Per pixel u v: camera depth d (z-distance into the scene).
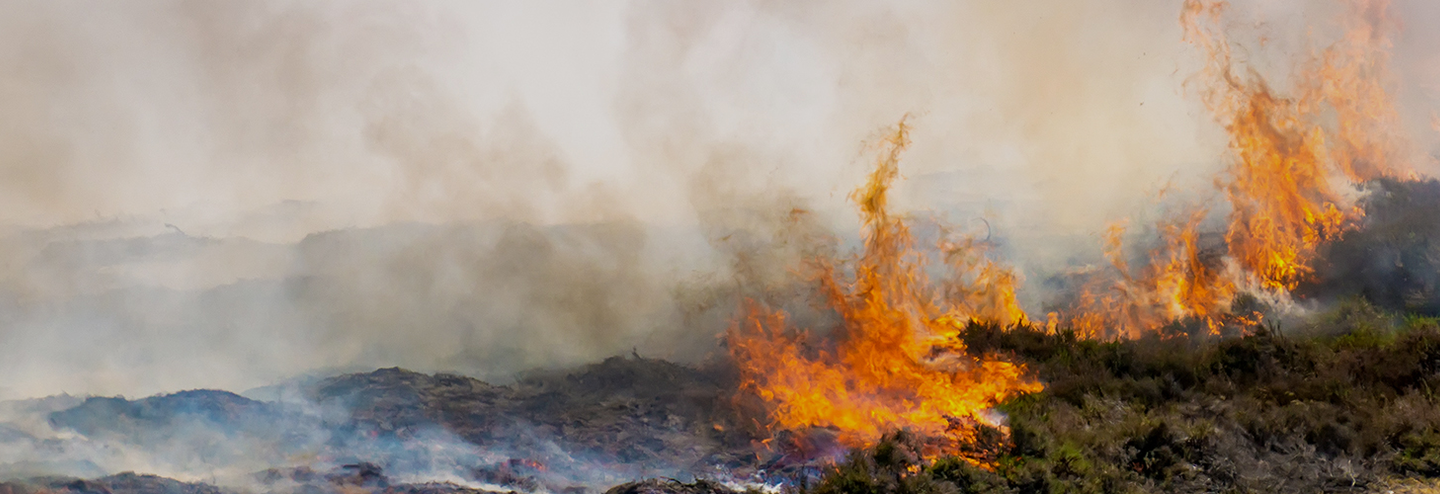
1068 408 12.01
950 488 9.88
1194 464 10.43
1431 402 11.34
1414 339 12.95
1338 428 10.64
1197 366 13.26
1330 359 12.87
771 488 10.91
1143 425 10.93
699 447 11.99
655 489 10.41
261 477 10.91
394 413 12.84
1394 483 9.73
